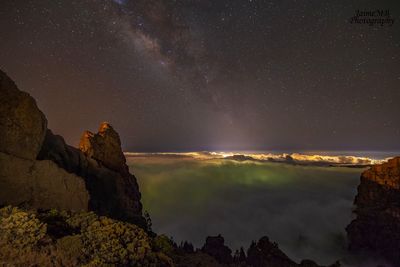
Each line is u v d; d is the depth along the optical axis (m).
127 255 7.38
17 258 5.79
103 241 7.65
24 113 11.15
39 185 10.73
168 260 8.39
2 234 6.40
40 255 6.07
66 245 6.94
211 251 18.19
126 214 17.52
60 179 11.54
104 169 19.31
